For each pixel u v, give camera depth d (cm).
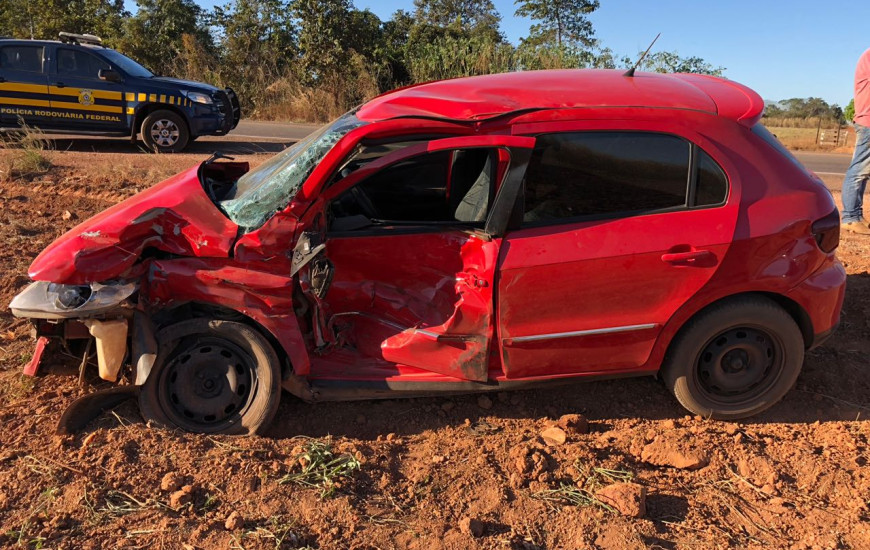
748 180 358
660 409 409
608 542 295
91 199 800
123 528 288
